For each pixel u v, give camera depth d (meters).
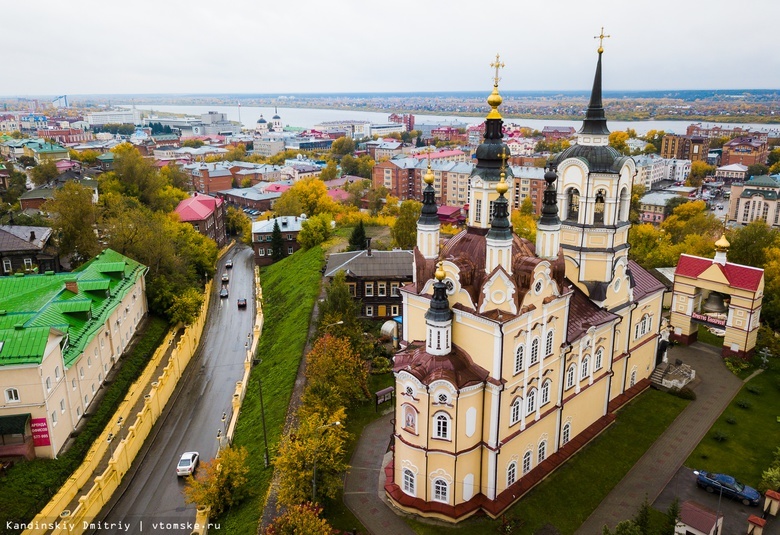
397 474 52.84
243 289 131.38
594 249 61.56
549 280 51.22
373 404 69.62
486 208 53.50
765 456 59.88
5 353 57.66
